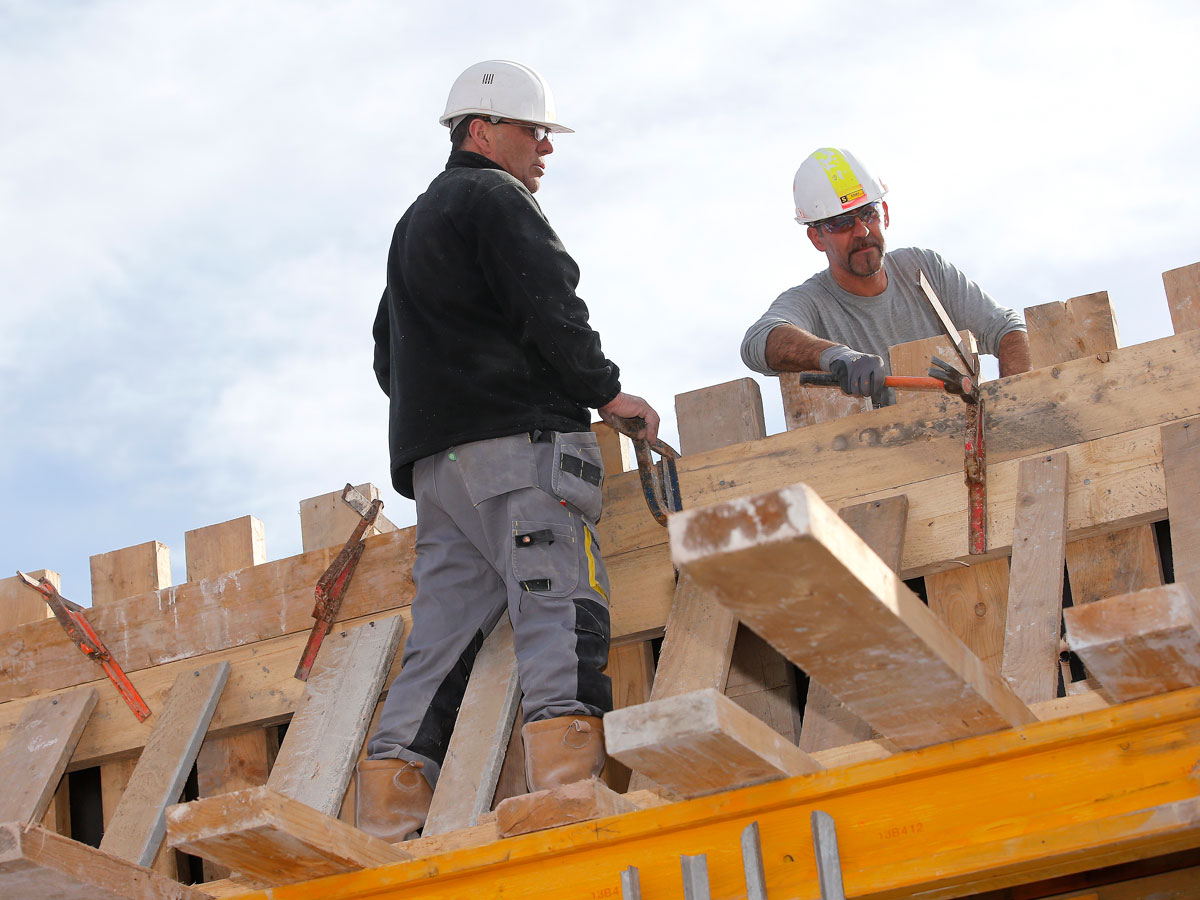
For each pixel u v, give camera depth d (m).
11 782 3.95
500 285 3.12
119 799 4.07
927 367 3.60
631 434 3.40
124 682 4.07
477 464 3.10
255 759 3.95
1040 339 3.53
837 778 2.17
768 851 2.21
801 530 1.62
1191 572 2.97
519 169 3.46
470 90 3.44
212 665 4.01
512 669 3.36
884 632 1.83
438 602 3.28
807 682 3.73
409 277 3.25
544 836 2.33
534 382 3.17
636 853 2.30
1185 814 1.96
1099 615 1.91
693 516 1.68
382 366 3.64
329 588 3.89
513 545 3.06
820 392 3.78
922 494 3.43
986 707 2.02
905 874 2.11
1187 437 3.18
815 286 4.35
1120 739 2.06
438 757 3.22
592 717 2.93
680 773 2.14
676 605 3.43
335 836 2.38
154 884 2.45
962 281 4.32
